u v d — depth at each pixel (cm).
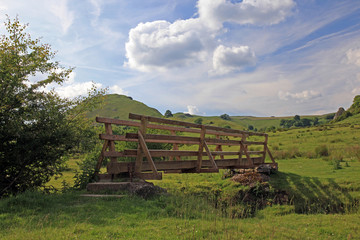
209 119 18850
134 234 528
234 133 1358
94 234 514
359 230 752
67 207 681
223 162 1299
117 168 895
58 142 961
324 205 1066
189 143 1080
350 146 2695
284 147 3183
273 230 631
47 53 1189
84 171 962
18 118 951
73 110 1296
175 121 992
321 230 747
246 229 644
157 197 830
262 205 1098
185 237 524
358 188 1152
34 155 934
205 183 1324
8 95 954
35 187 987
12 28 1135
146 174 884
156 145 2012
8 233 493
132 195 800
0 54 1045
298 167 1809
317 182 1252
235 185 1224
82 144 1054
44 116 973
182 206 752
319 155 2292
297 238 623
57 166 1047
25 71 1078
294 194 1148
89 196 794
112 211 662
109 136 881
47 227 532
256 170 1388
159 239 511
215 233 580
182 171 1144
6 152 923
